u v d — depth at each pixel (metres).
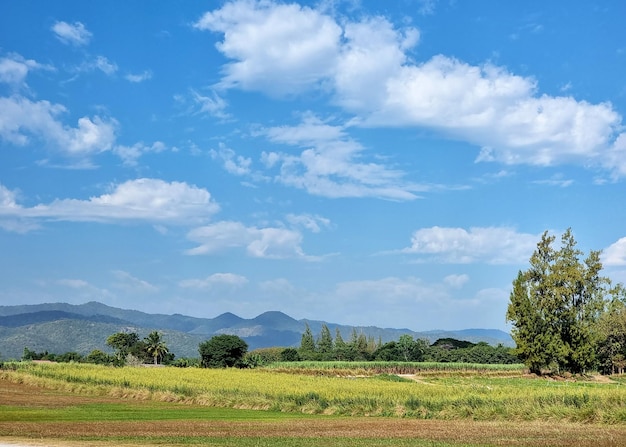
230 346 138.50
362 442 31.05
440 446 29.02
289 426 40.91
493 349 178.62
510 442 30.56
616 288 120.62
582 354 117.88
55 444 27.84
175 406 58.75
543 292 120.69
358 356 185.25
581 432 34.84
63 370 89.25
